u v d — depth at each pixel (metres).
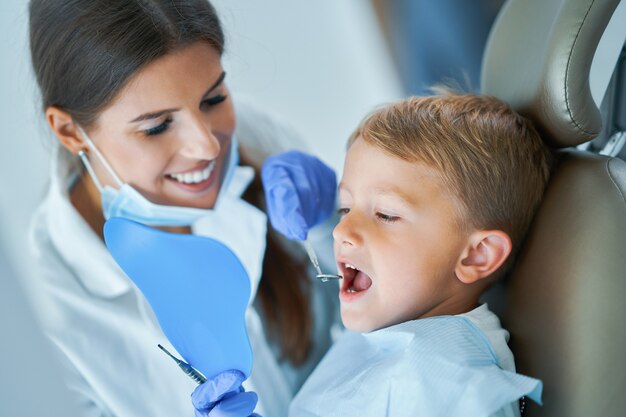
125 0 0.96
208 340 0.90
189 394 1.37
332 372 1.11
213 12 1.06
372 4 1.68
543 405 0.85
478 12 1.77
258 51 1.60
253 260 1.51
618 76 0.99
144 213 1.19
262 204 1.57
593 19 0.84
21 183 1.35
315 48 1.67
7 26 1.27
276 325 1.53
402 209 0.96
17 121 1.33
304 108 1.72
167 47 0.97
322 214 1.37
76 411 1.32
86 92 1.01
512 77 1.03
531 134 0.97
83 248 1.31
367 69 1.75
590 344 0.81
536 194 0.98
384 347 1.00
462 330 0.90
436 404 0.83
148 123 1.02
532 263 0.94
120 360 1.33
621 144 1.02
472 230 0.98
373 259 0.98
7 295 1.30
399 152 0.98
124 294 1.34
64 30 0.99
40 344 1.30
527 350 0.90
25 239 1.35
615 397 0.79
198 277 0.87
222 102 1.16
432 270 0.98
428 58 1.80
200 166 1.14
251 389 1.44
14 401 1.27
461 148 0.97
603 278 0.83
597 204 0.87
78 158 1.25
